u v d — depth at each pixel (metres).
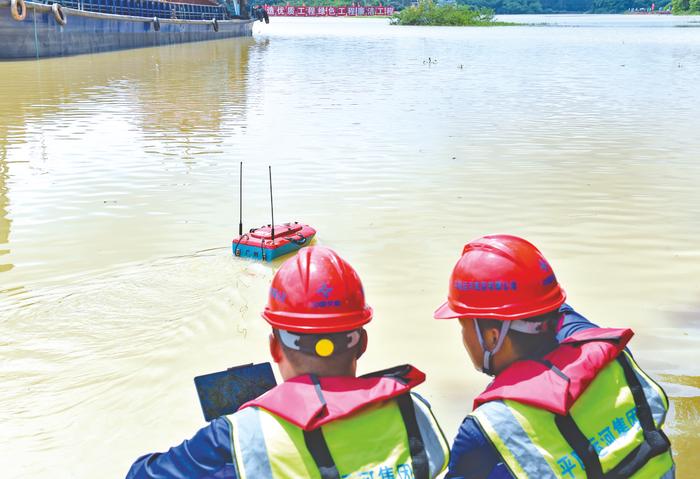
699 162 11.88
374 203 9.27
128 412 4.42
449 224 8.39
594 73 28.72
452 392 4.64
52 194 9.72
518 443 2.13
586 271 6.89
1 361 5.02
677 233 8.09
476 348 2.44
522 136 14.21
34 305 5.99
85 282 6.52
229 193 9.77
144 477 2.16
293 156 12.23
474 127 15.31
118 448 4.07
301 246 7.50
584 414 2.23
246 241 7.17
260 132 14.64
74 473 3.84
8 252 7.41
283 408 2.09
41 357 5.09
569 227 8.29
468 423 2.20
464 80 25.77
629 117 16.84
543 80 25.88
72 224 8.38
